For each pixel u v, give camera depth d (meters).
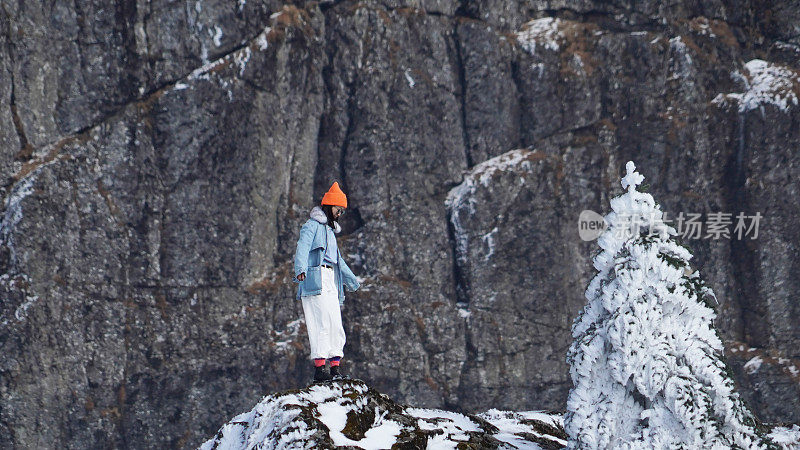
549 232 21.09
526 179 21.06
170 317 18.84
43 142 18.25
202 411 18.83
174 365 18.77
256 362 19.25
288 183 20.41
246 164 19.45
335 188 6.66
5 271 17.50
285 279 19.95
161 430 18.55
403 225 20.61
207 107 19.09
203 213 19.17
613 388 5.16
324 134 20.81
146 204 18.83
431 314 20.33
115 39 18.77
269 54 19.56
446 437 5.84
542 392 20.77
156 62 18.92
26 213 17.52
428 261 20.66
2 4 17.72
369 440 5.39
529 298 20.84
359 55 20.56
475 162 21.47
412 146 20.80
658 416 5.00
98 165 18.53
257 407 5.79
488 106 21.48
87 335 18.06
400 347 19.89
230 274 19.34
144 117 18.89
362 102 20.55
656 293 5.19
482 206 20.77
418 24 20.97
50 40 18.33
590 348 5.23
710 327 5.24
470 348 20.45
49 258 17.72
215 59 19.31
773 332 21.69
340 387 6.00
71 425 17.81
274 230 20.20
